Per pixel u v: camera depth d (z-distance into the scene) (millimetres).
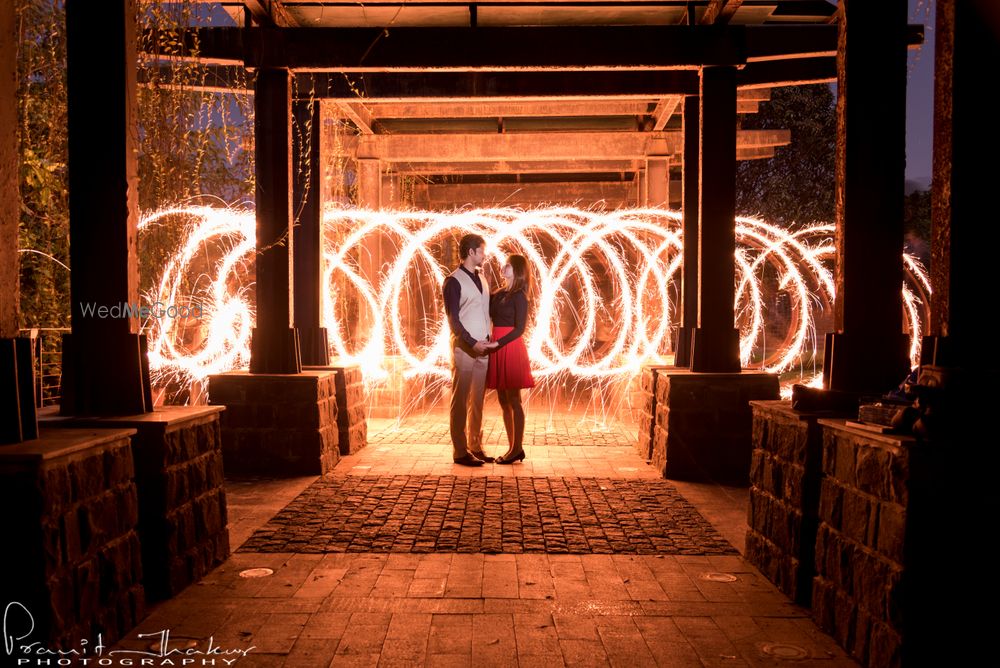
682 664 2725
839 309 3781
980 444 2432
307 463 6062
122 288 3445
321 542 4191
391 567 3775
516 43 6145
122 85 3432
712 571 3777
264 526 4531
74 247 3432
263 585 3512
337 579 3598
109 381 3445
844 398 3432
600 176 13484
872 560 2648
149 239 5270
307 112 7285
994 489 2420
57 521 2455
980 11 2686
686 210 7242
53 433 2838
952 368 2572
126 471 2971
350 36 6137
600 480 5879
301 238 7281
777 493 3600
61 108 5215
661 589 3508
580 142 10102
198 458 3631
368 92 7270
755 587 3551
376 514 4797
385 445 7562
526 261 6578
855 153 3768
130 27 3486
